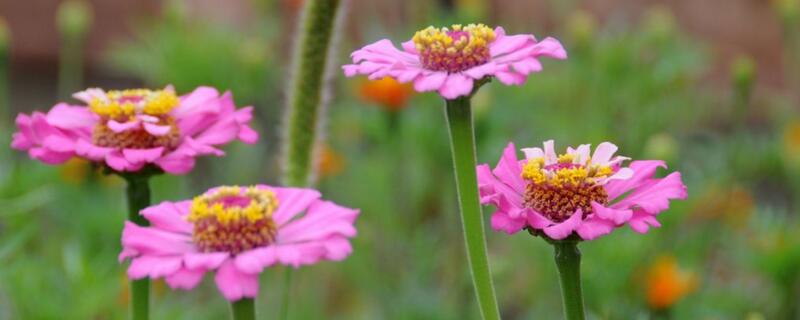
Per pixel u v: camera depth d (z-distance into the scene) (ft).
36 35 7.67
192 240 2.08
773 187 5.54
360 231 4.33
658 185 2.14
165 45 5.02
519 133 4.85
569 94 4.97
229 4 6.39
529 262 4.15
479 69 2.07
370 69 2.08
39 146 2.39
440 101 4.41
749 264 3.89
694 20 7.04
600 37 5.24
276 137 5.33
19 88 7.53
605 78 4.96
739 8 7.05
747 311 3.88
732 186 4.37
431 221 4.58
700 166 4.99
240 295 2.02
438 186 4.47
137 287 2.37
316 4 2.55
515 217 2.10
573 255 2.14
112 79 7.48
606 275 3.57
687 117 5.54
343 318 4.40
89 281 3.17
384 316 4.21
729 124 6.33
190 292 3.83
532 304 4.12
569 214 2.15
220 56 5.02
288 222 2.13
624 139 4.95
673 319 3.58
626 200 2.14
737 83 4.19
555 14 6.33
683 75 5.25
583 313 2.15
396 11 6.46
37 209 3.92
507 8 6.52
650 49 5.06
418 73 2.08
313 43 2.56
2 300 3.25
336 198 4.78
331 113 4.99
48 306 3.18
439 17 5.02
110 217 3.84
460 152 2.10
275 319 3.92
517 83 2.05
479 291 2.11
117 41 7.20
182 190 4.45
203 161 5.04
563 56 2.08
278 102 5.34
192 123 2.40
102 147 2.37
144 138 2.37
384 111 4.26
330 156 4.43
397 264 4.33
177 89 5.02
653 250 3.86
